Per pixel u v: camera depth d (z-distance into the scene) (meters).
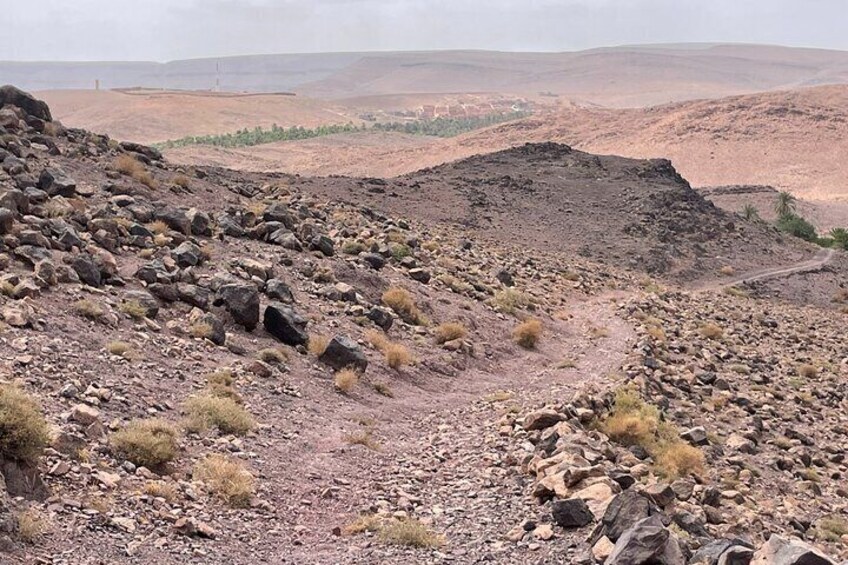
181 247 25.25
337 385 20.88
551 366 29.72
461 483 15.27
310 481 14.62
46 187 27.09
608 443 19.20
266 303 24.73
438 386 24.25
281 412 18.09
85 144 36.78
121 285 21.67
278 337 22.66
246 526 12.20
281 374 20.42
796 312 70.25
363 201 69.38
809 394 33.25
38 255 20.72
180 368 18.36
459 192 92.12
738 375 34.38
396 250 37.81
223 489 13.03
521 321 35.41
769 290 82.81
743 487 19.47
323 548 11.84
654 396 26.27
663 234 93.50
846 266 98.94
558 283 51.00
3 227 21.39
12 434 11.00
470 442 18.22
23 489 10.87
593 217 95.06
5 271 19.58
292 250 31.06
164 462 13.38
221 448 14.93
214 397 16.64
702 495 17.25
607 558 10.68
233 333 21.95
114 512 11.26
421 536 12.11
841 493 22.16
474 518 13.27
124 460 13.02
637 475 16.69
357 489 14.58
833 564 9.21
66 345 16.95
